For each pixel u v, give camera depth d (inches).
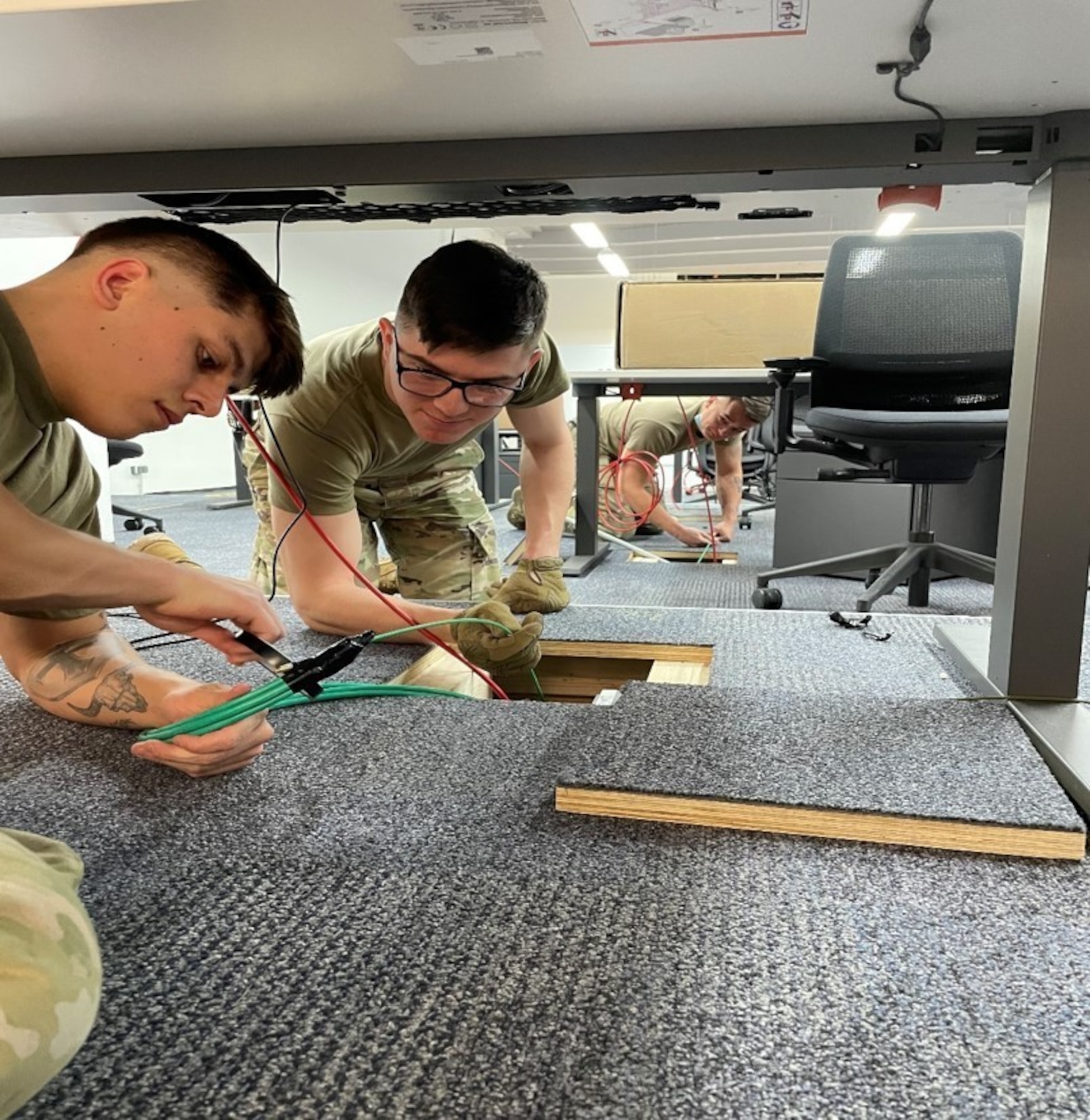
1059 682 39.9
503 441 243.3
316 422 54.5
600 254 157.4
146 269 32.1
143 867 28.9
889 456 81.7
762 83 32.4
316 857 29.5
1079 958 24.0
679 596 95.9
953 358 87.0
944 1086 19.4
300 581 57.0
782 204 48.6
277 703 39.2
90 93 33.7
